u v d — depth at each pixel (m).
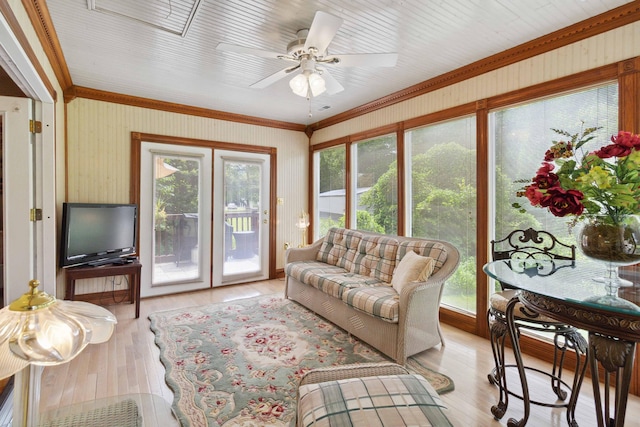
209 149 4.54
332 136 4.95
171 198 4.26
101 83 3.52
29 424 0.87
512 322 1.70
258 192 5.00
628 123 2.09
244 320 3.29
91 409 1.18
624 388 1.20
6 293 2.47
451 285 3.32
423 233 3.59
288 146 5.30
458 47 2.69
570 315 1.24
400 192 3.79
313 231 5.44
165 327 3.09
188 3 2.09
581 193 1.26
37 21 2.15
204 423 1.75
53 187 2.76
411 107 3.68
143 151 4.05
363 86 3.61
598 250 1.30
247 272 4.90
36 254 2.70
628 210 1.23
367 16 2.25
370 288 2.85
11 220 2.47
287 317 3.38
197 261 4.46
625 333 1.12
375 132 4.15
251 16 2.24
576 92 2.40
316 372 1.35
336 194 4.95
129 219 3.81
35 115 2.68
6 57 1.90
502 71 2.82
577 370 1.76
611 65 2.18
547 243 2.60
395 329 2.45
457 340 2.91
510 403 1.99
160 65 3.05
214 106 4.38
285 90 3.75
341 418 1.06
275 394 2.03
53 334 0.81
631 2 2.06
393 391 1.22
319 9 2.16
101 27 2.38
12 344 0.76
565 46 2.42
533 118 2.67
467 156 3.16
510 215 2.84
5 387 2.04
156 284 4.16
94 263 3.34
